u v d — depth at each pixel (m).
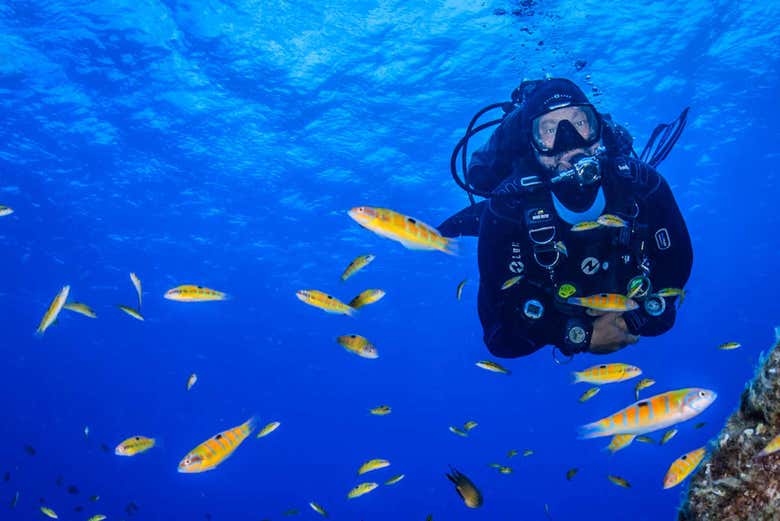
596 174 3.81
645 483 35.34
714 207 33.97
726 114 22.88
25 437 56.12
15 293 31.31
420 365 48.56
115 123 19.75
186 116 19.48
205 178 22.83
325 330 38.59
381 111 19.19
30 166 21.81
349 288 33.31
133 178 22.73
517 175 4.34
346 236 27.70
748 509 2.20
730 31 17.50
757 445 2.23
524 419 60.66
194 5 15.24
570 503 38.38
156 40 16.50
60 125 19.73
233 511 42.06
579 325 3.87
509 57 16.95
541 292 4.11
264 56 16.98
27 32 16.03
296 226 26.61
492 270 4.20
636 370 3.46
